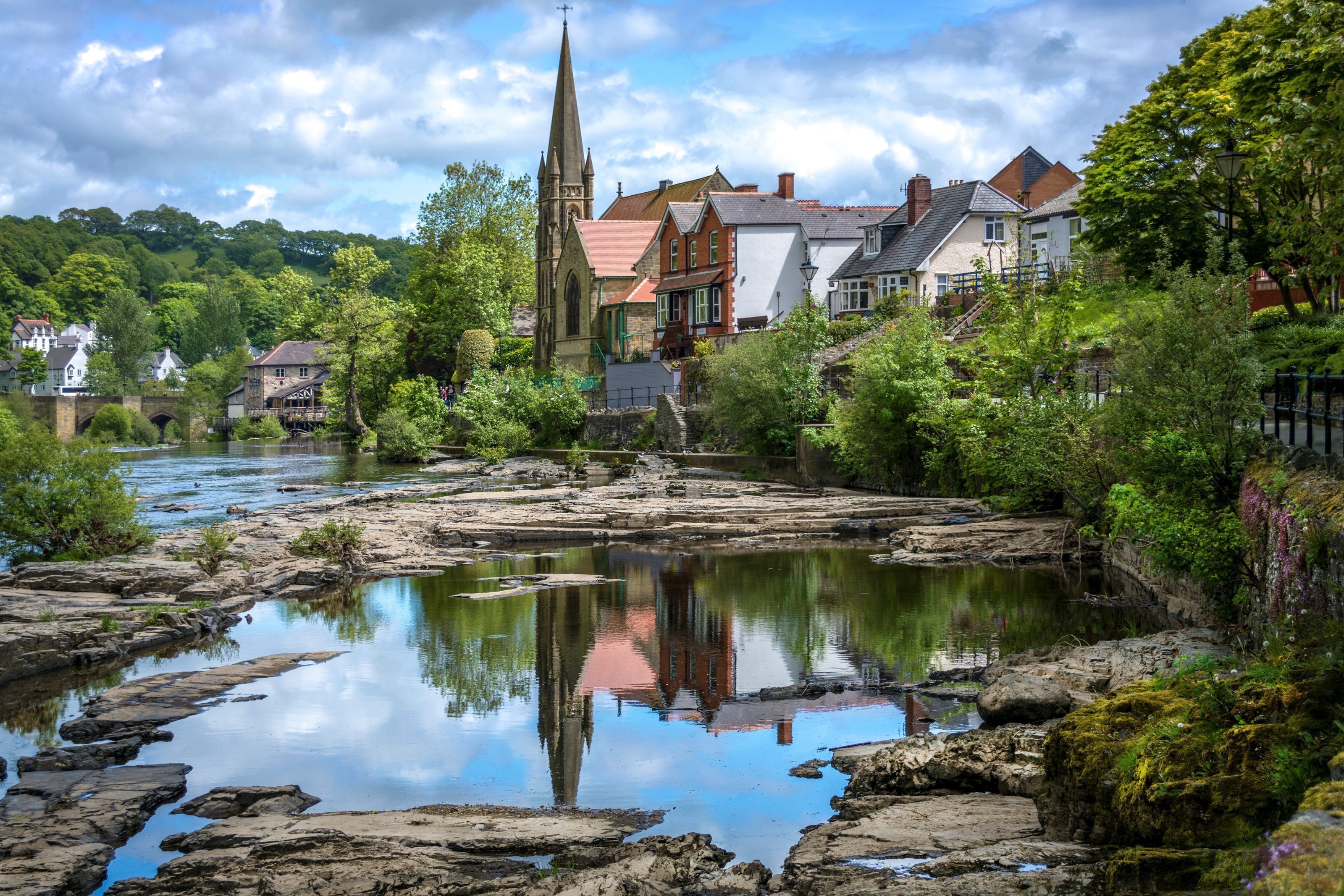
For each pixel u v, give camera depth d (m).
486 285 103.38
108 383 162.38
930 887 7.95
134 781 13.19
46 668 19.33
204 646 21.19
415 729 15.59
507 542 35.19
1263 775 7.88
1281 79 23.12
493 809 12.21
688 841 10.71
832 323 58.56
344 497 45.41
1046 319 36.00
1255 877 6.29
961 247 63.97
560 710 16.52
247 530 33.91
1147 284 37.75
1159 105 35.88
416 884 9.51
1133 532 22.23
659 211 98.62
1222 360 18.72
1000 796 11.33
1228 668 11.52
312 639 21.58
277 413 150.50
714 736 15.10
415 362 111.12
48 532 28.58
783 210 75.19
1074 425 29.20
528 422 78.25
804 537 35.16
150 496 50.16
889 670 18.28
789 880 9.52
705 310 76.25
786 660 19.16
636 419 66.25
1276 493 14.74
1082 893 7.63
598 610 24.06
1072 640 19.42
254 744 14.95
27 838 11.19
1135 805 8.46
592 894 8.93
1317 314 28.11
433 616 23.72
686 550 33.28
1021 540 30.77
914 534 32.50
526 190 114.38
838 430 44.91
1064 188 76.38
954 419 38.09
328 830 11.15
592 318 89.56
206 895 9.59
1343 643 9.91
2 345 162.00
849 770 13.45
